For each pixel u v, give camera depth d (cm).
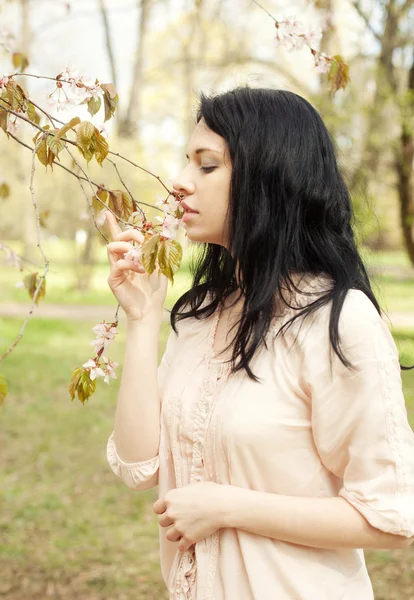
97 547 416
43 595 355
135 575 381
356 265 132
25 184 1246
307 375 121
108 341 148
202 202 132
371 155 974
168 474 140
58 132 146
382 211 1034
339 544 117
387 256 2812
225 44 1586
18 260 269
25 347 1127
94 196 159
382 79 965
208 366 136
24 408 748
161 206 136
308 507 118
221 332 144
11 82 161
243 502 120
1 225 1321
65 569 385
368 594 128
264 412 122
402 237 1092
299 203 129
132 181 879
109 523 454
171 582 135
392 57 1001
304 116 132
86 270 1852
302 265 130
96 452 605
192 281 157
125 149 1313
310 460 123
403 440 116
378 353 118
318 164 130
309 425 123
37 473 548
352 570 127
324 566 124
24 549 408
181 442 134
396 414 116
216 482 127
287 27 227
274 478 123
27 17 1067
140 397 143
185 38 1795
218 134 130
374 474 116
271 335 127
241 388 126
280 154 127
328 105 918
